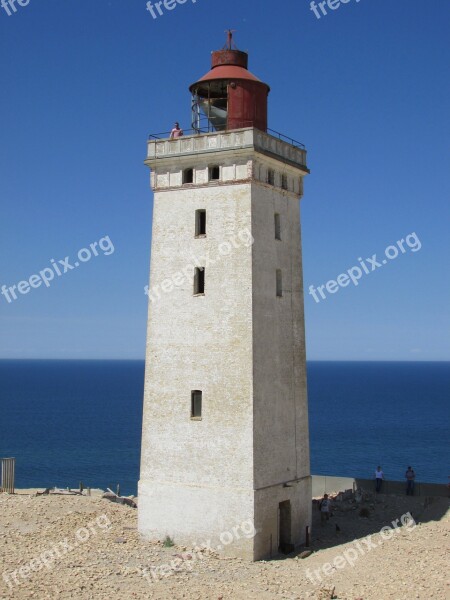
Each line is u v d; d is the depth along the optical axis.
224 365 38.50
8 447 122.25
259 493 37.47
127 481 91.38
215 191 39.78
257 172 39.44
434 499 47.34
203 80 41.50
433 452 118.88
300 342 42.41
